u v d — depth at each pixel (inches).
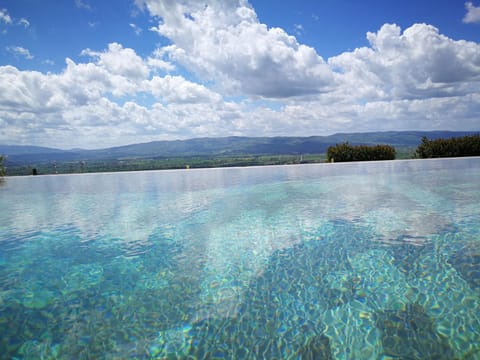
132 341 51.9
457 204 154.0
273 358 46.9
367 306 61.3
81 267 87.0
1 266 88.7
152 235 118.5
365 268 80.5
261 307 62.7
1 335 54.1
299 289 70.1
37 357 47.9
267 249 99.0
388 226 119.0
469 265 79.2
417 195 181.6
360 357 46.3
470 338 49.6
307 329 54.4
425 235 105.9
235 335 53.2
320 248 97.8
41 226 135.3
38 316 60.4
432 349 47.4
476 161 374.0
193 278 78.0
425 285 69.2
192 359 47.0
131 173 396.5
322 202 172.2
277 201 180.9
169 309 62.6
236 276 78.7
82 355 48.4
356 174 301.4
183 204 180.1
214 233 119.1
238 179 295.7
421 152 484.7
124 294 69.7
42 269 86.0
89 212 163.9
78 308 63.5
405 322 55.1
